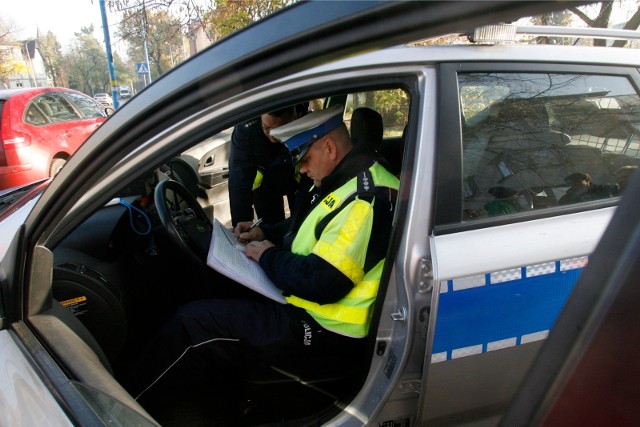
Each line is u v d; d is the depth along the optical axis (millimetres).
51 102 5555
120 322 1544
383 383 1292
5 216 1470
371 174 1389
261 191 2793
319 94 1117
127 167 1010
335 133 1499
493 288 1187
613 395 446
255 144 2600
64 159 5387
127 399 1003
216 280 1950
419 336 1229
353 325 1361
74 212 1050
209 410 1558
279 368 1503
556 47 1326
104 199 1039
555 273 1241
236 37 677
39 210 1029
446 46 1216
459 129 1190
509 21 489
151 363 1486
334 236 1307
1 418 890
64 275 1421
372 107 1995
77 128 5742
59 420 836
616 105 1378
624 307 433
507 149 1260
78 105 6316
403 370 1240
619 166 1379
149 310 1941
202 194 3240
